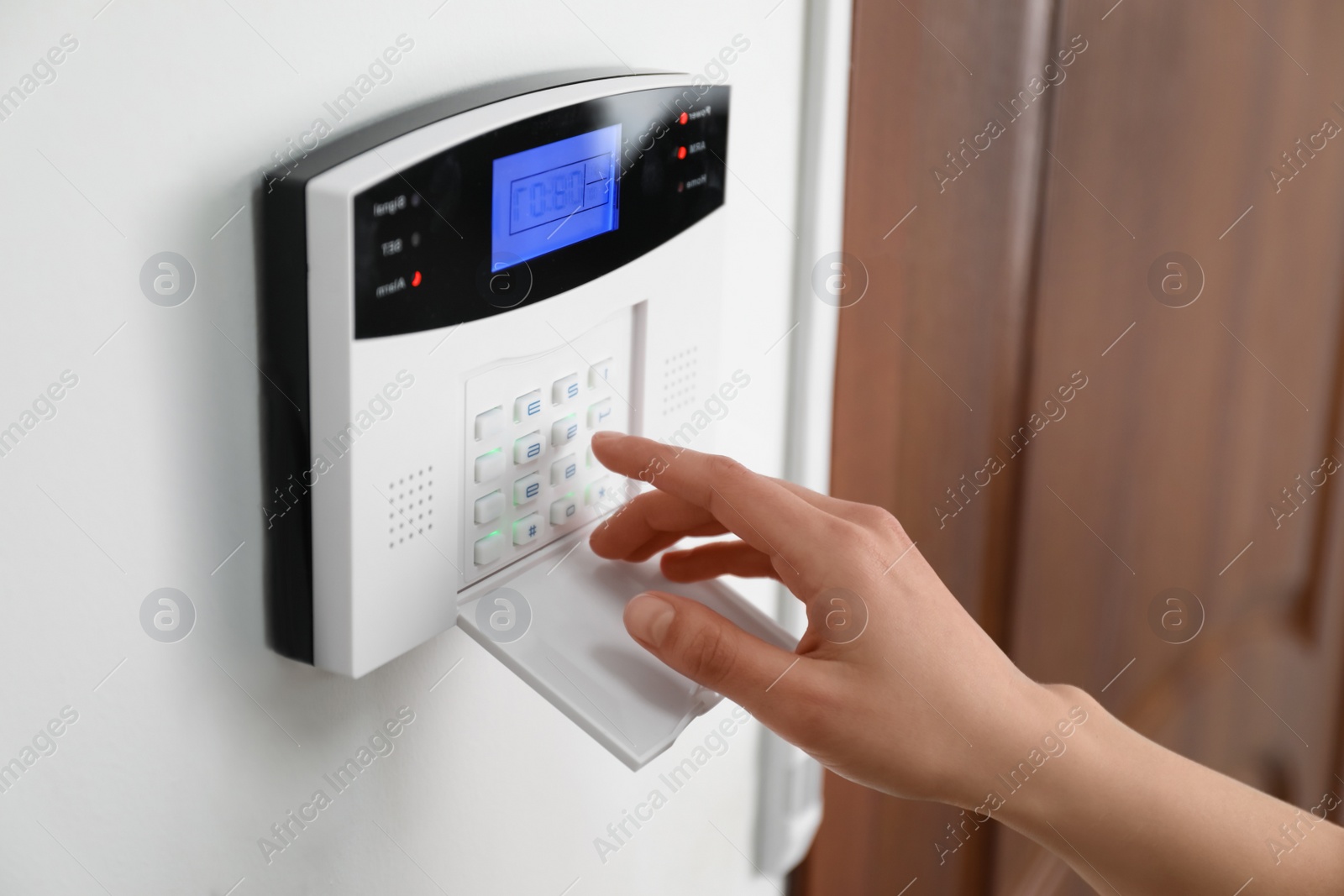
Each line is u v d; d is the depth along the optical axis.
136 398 0.30
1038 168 0.69
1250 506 0.91
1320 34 0.80
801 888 0.72
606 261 0.41
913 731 0.39
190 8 0.29
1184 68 0.74
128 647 0.32
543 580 0.41
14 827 0.30
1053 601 0.83
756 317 0.57
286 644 0.36
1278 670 0.97
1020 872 0.89
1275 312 0.86
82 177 0.28
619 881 0.56
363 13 0.34
